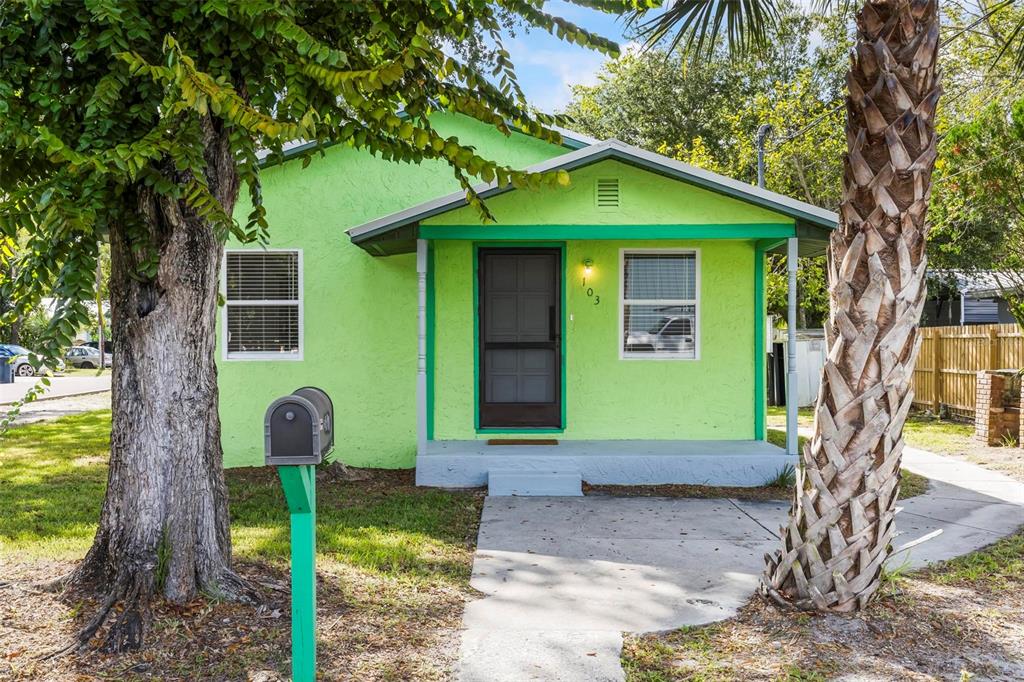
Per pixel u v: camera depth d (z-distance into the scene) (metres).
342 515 6.67
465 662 3.71
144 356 4.14
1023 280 13.82
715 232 7.89
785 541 4.32
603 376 9.08
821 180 19.34
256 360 9.00
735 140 21.00
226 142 4.21
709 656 3.81
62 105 3.75
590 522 6.55
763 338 9.02
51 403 18.23
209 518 4.25
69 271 3.67
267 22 3.56
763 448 8.54
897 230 3.95
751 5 4.74
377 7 4.20
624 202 7.88
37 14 3.41
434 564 5.26
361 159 9.11
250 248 9.01
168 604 3.99
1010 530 6.27
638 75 23.77
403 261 9.09
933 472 8.80
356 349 9.08
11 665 3.49
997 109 10.67
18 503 7.02
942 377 13.98
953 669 3.67
